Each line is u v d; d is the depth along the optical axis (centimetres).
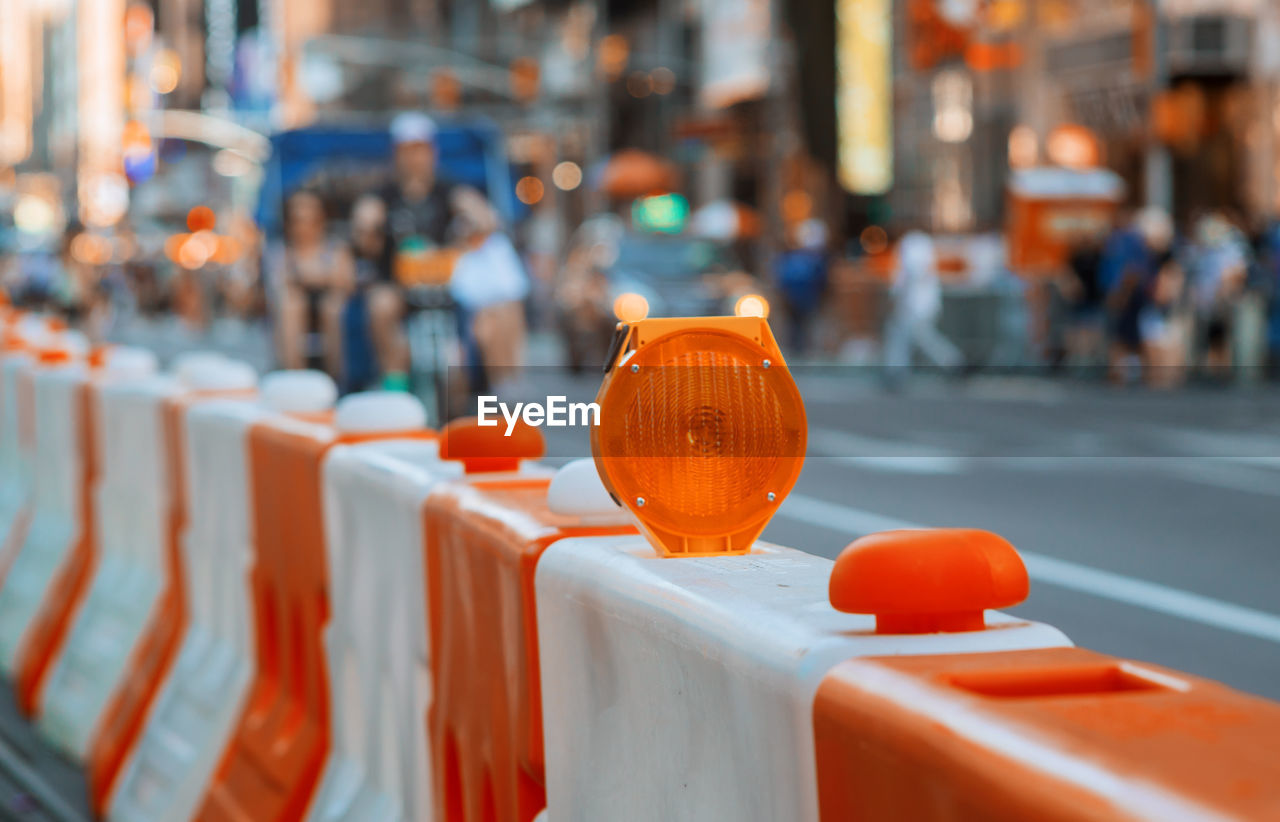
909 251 3222
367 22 8950
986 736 186
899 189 5762
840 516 1466
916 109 5659
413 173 1888
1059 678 213
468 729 378
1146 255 3172
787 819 233
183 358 704
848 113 5703
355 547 459
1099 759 172
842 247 5619
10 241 8931
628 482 307
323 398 584
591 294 3553
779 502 315
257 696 552
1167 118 4578
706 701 260
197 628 630
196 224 7681
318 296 2056
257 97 9131
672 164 7075
